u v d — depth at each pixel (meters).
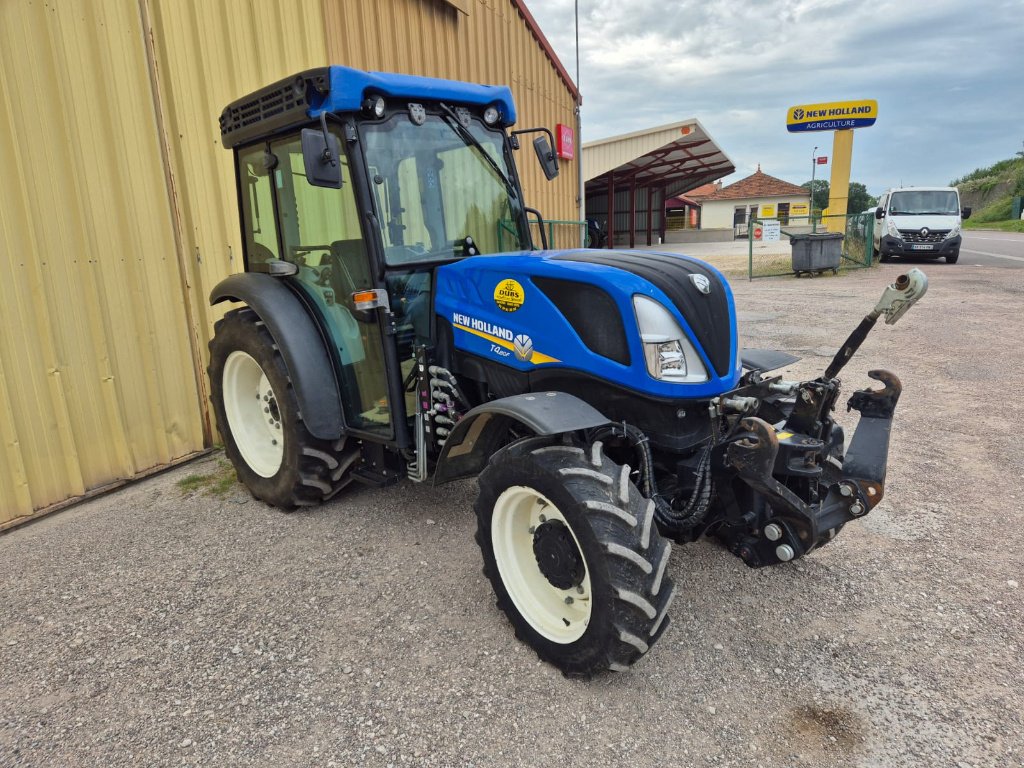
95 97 4.16
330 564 3.29
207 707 2.36
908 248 16.55
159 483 4.50
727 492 2.73
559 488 2.32
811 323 9.02
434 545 3.45
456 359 3.26
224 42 5.02
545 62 10.50
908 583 2.99
